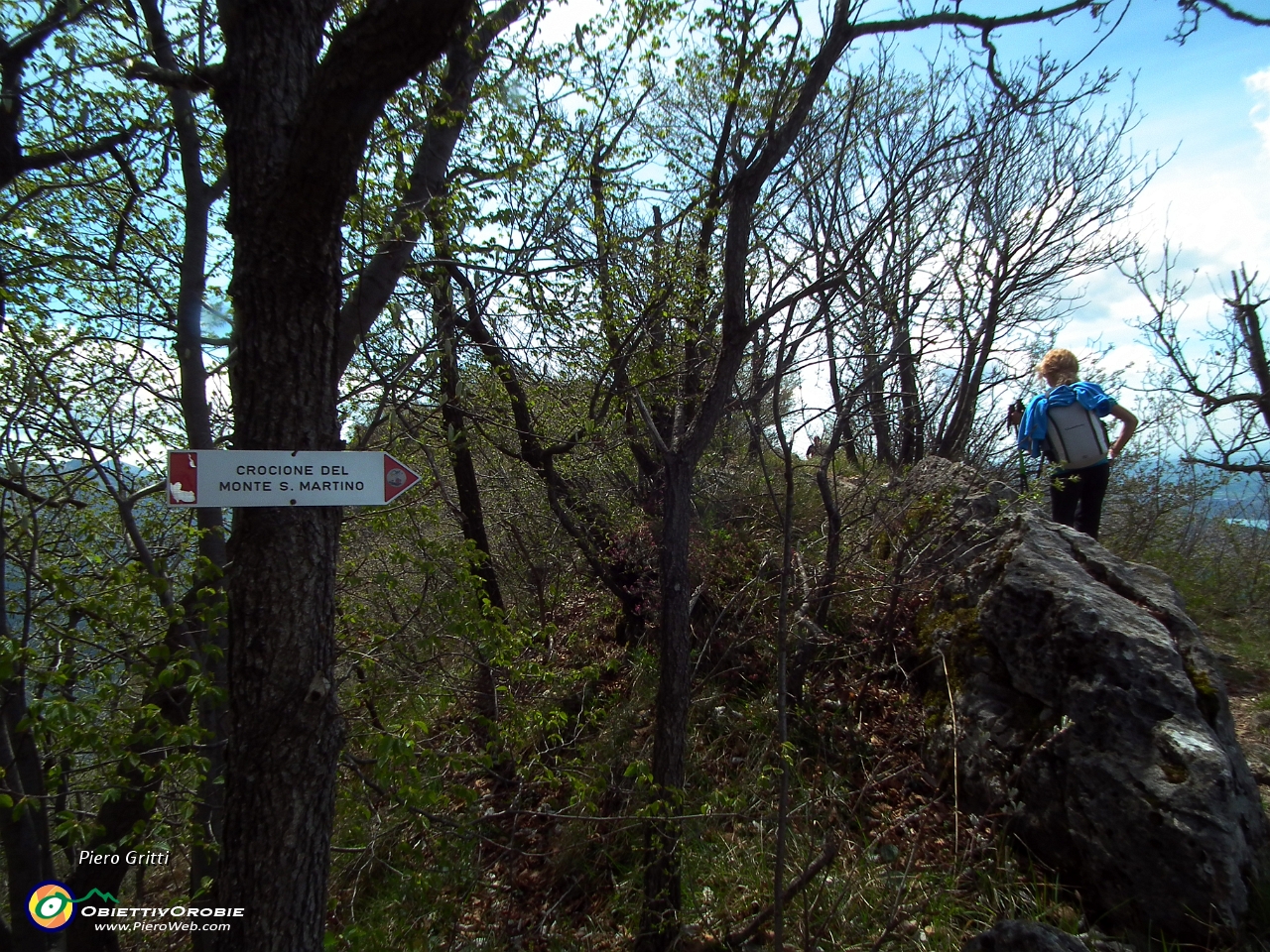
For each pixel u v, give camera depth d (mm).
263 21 2156
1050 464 5656
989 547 5039
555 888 4355
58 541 3875
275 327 2146
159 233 4262
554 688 5602
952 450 8422
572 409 5473
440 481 4855
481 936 4098
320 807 2234
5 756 2986
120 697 3252
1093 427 5566
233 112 2176
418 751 3068
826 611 5312
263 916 2145
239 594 2188
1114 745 3584
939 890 3727
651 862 3611
